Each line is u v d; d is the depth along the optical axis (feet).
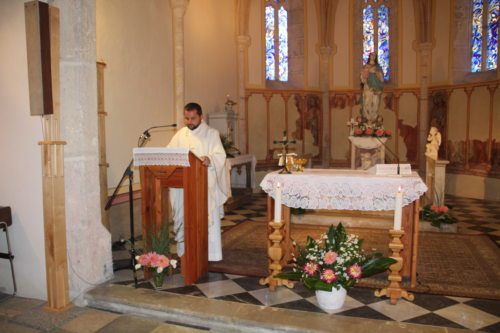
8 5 13.15
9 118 13.61
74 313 12.97
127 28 21.76
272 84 40.91
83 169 13.55
